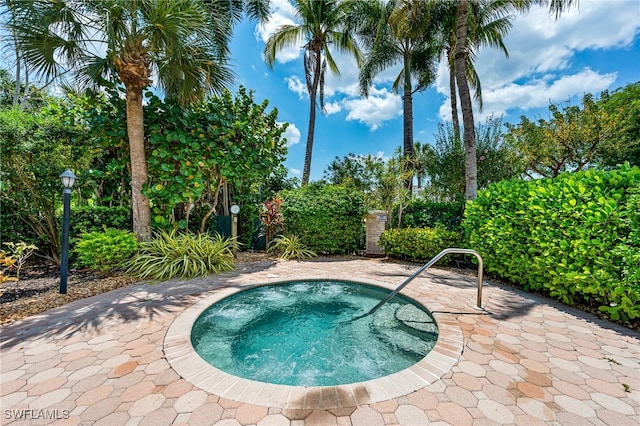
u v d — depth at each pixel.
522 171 9.84
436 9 9.94
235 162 7.01
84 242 4.65
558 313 3.47
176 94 6.19
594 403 1.88
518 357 2.46
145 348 2.62
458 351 2.55
